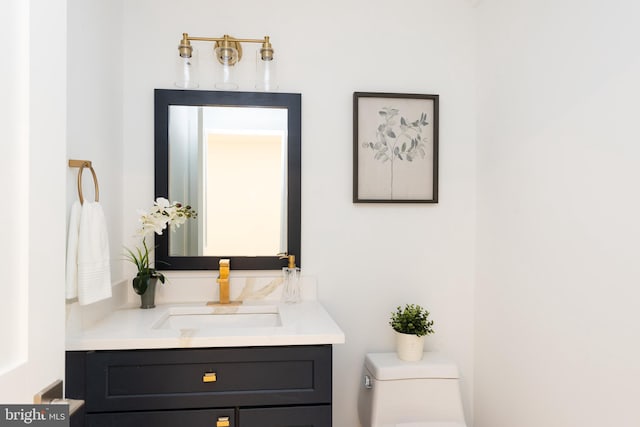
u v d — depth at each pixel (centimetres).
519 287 173
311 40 202
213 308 181
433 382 181
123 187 191
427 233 208
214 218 196
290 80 201
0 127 63
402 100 205
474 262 209
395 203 204
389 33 206
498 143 190
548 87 156
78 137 149
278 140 199
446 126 208
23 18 69
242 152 198
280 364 140
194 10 195
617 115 124
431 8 208
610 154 127
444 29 209
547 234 156
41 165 73
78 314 144
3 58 64
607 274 127
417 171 206
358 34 204
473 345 209
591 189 134
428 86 208
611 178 126
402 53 207
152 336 137
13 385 65
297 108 199
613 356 125
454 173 208
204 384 137
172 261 193
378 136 204
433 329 208
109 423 134
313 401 141
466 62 208
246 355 138
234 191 197
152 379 135
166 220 178
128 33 191
